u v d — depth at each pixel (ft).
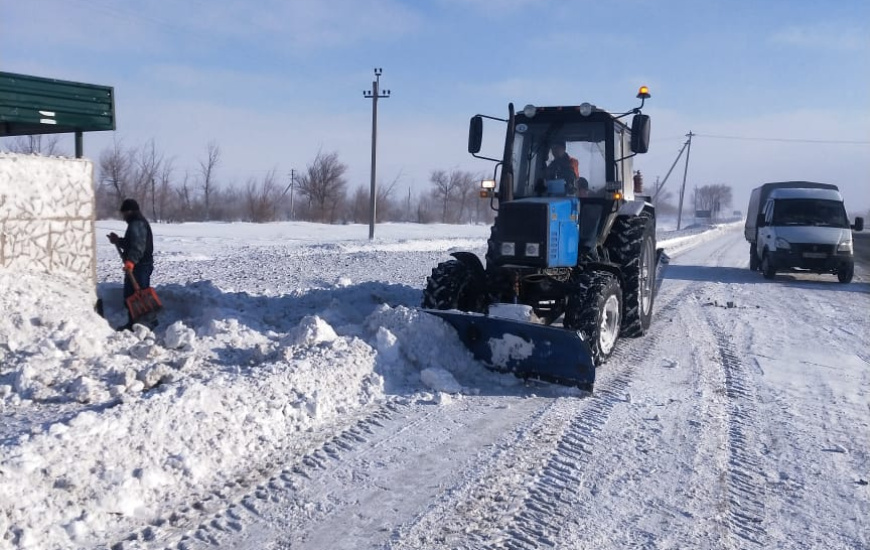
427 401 19.04
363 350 20.38
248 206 168.35
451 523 12.73
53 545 11.35
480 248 79.25
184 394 15.74
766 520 13.30
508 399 19.84
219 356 20.94
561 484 14.52
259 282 39.68
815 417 19.24
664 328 31.40
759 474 15.34
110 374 18.17
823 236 53.67
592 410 19.12
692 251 90.48
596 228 26.07
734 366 24.67
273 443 15.66
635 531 12.72
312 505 13.16
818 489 14.69
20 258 24.38
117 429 14.10
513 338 21.35
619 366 24.04
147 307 26.17
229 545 11.71
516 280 23.56
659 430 17.76
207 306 28.04
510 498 13.79
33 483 12.26
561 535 12.47
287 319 27.48
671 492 14.34
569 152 26.91
